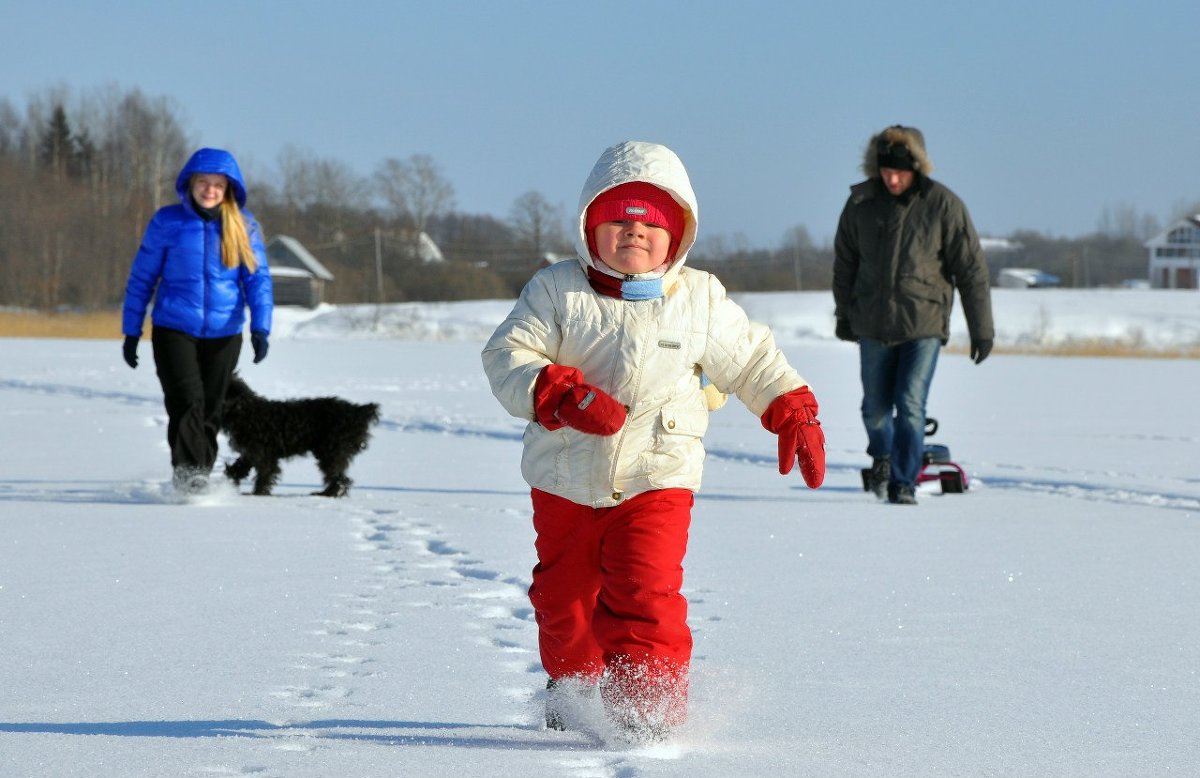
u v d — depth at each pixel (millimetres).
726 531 28188
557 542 13750
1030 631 18453
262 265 33156
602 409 12570
